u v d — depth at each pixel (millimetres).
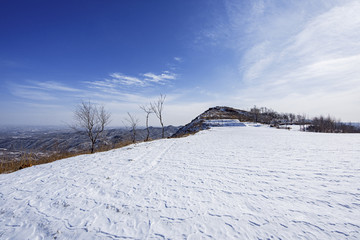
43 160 11453
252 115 81875
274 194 4121
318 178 5004
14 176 6762
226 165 6930
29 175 6832
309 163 6609
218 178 5453
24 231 3352
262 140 14453
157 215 3539
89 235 3076
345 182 4633
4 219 3793
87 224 3404
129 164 7953
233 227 3014
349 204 3500
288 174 5465
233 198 4035
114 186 5254
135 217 3533
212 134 22594
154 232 3033
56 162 9180
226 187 4699
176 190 4707
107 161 8742
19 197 4812
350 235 2637
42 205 4301
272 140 14188
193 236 2873
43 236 3166
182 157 8992
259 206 3613
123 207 3947
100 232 3135
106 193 4773
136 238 2918
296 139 14359
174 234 2955
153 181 5520
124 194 4641
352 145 10305
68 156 12773
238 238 2754
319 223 2953
